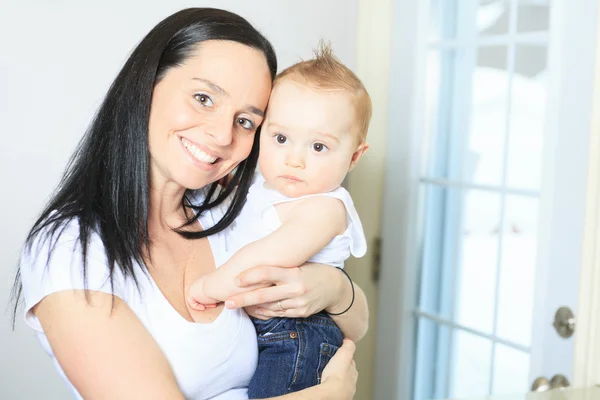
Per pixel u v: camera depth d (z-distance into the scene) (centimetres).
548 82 176
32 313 111
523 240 186
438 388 216
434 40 214
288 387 128
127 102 117
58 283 105
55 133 195
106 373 103
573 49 169
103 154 117
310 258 130
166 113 116
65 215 112
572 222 170
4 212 192
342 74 127
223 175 125
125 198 115
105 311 105
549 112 176
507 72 190
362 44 235
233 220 137
